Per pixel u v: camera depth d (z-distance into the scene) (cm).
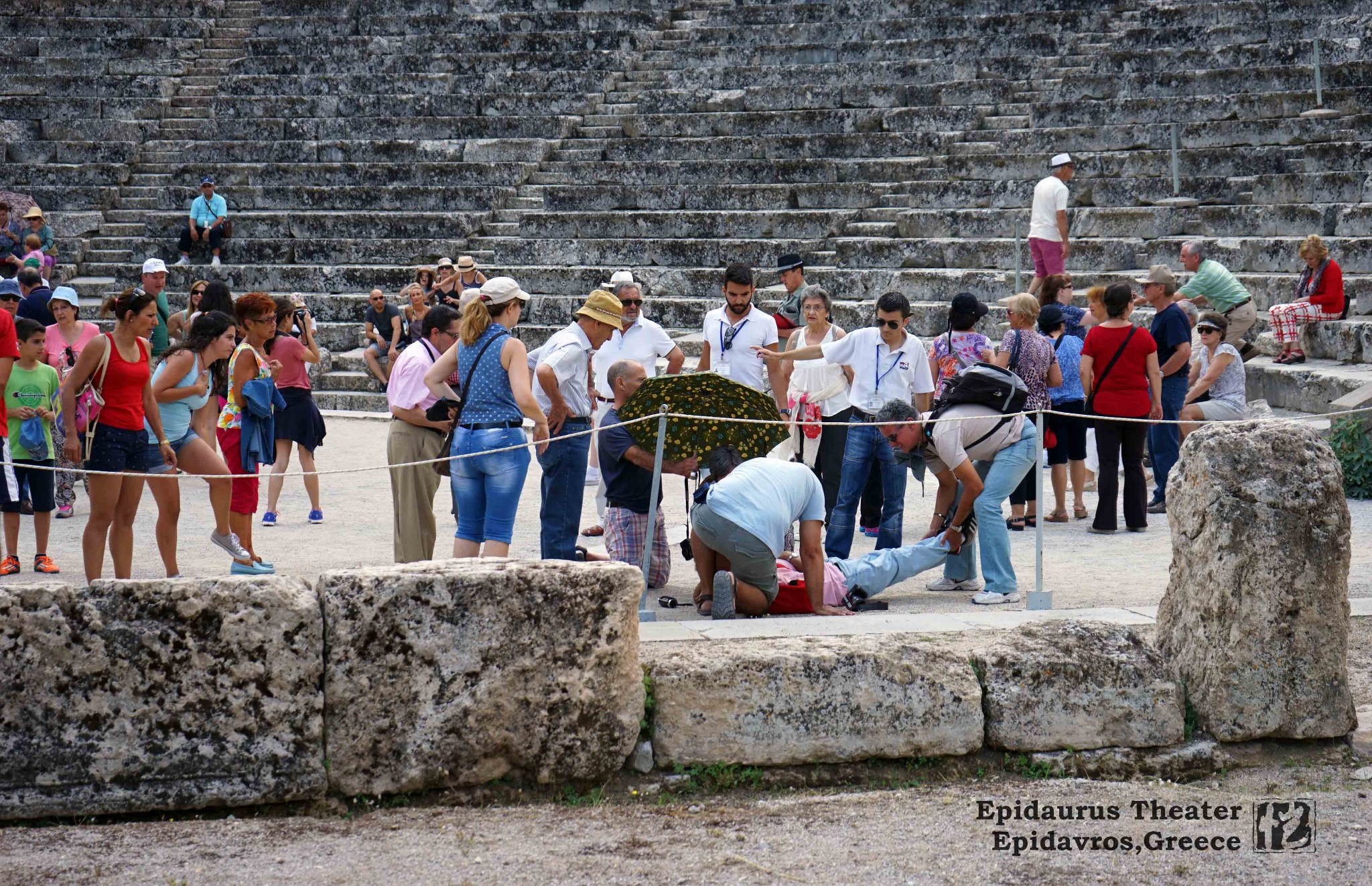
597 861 455
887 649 548
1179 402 1094
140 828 480
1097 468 1110
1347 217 1662
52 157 2444
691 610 774
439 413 793
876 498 1024
